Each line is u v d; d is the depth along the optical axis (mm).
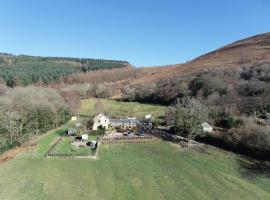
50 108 90125
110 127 91438
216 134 71438
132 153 65125
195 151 66062
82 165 56938
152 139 76938
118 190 45344
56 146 69062
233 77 114875
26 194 43719
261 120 71750
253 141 62062
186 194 43969
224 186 46812
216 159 60250
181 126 76250
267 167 55125
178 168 55219
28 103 85500
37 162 58281
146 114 114250
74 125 96250
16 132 73375
